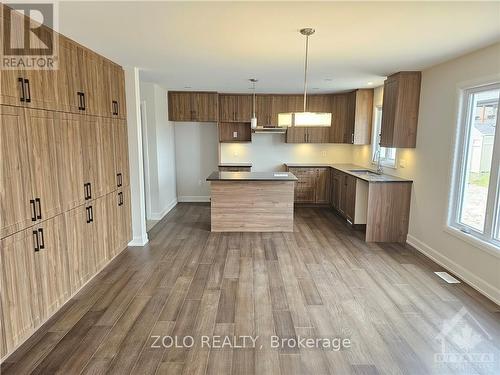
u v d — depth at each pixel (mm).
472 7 2189
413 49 3273
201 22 2512
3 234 2146
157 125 5867
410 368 2178
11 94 2201
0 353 2158
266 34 2809
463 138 3621
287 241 4805
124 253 4281
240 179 5074
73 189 3012
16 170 2260
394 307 2947
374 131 6164
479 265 3281
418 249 4449
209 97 6746
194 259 4090
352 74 4695
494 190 3141
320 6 2189
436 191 4051
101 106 3570
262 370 2160
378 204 4711
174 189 7320
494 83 3119
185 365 2207
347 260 4066
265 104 7074
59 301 2836
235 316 2797
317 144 7496
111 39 2943
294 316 2801
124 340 2469
